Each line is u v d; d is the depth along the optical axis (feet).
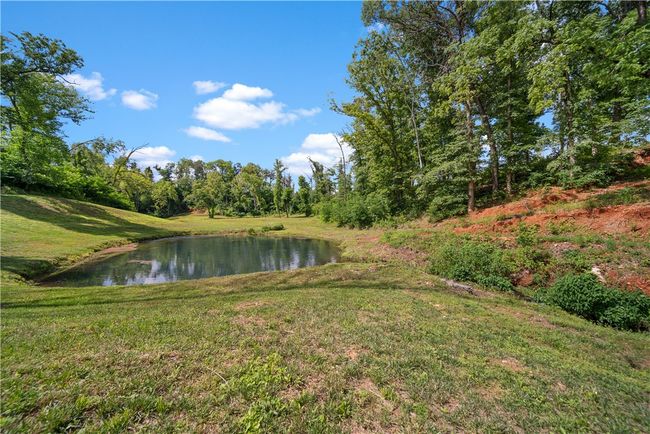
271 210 196.54
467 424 8.80
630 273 24.35
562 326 19.40
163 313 17.39
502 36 50.31
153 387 9.29
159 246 68.13
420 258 40.78
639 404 10.85
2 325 14.71
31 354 11.13
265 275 35.68
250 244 71.92
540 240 32.68
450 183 63.57
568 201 42.52
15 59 55.36
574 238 30.71
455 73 55.26
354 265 39.52
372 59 73.26
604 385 12.00
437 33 67.56
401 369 11.59
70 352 11.43
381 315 18.34
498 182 65.46
